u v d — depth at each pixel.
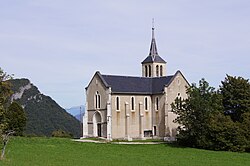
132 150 80.31
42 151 69.94
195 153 80.25
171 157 72.12
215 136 86.81
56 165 54.19
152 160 66.25
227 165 63.81
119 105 103.56
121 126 103.31
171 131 105.25
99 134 105.25
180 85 108.81
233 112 98.44
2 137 61.12
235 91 97.19
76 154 68.81
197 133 89.19
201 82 93.00
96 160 62.22
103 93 103.62
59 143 82.12
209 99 91.56
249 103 96.06
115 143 90.00
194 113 90.44
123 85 105.62
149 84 111.00
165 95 105.44
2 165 51.12
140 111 106.44
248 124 89.12
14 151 67.69
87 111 107.75
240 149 86.25
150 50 117.50
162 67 116.69
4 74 71.75
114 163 59.59
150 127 108.06
